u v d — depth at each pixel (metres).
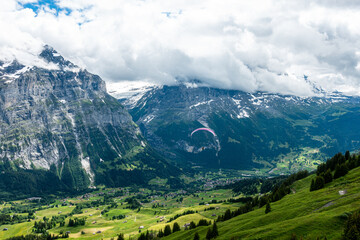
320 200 125.38
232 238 107.56
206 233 140.50
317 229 91.44
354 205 101.62
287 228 97.44
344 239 79.94
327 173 164.50
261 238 96.56
